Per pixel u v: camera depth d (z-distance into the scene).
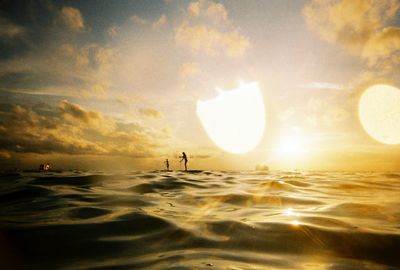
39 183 8.21
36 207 4.93
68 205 5.10
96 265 2.43
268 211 4.79
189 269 2.29
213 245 2.95
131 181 9.23
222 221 3.94
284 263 2.49
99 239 3.13
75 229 3.48
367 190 8.41
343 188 8.84
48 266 2.43
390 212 4.70
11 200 5.70
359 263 2.52
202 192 7.27
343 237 3.21
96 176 10.12
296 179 12.16
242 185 9.20
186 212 4.63
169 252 2.74
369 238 3.17
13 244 2.97
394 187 9.30
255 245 2.96
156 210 4.75
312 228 3.54
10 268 2.40
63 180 8.88
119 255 2.66
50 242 3.03
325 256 2.67
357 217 4.29
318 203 5.72
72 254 2.70
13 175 10.55
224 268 2.32
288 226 3.65
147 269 2.30
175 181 9.79
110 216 4.19
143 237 3.21
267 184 9.45
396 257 2.65
